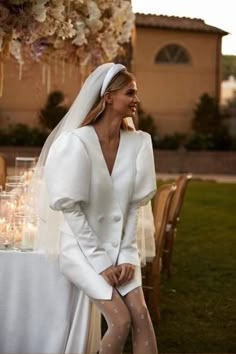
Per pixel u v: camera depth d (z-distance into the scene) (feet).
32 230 12.71
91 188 11.89
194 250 28.78
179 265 25.66
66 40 20.98
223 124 85.35
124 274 11.75
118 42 23.43
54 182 11.65
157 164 76.02
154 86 88.38
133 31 28.81
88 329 12.44
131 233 12.25
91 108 12.32
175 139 79.10
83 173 11.66
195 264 25.88
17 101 79.46
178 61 89.25
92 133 12.01
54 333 12.62
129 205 12.41
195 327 17.84
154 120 88.63
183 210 41.96
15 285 12.55
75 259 11.90
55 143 11.91
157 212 18.38
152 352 11.68
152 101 88.38
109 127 12.17
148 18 88.22
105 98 12.11
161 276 23.70
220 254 27.96
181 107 89.25
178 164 76.33
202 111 84.28
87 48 21.97
